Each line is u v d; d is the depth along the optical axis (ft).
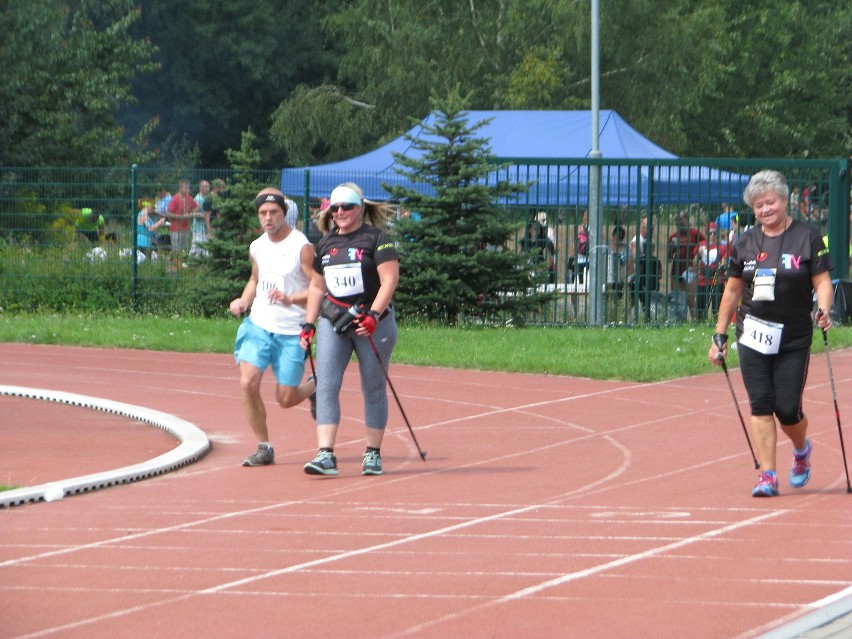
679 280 98.48
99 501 39.32
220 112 288.51
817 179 98.63
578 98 214.28
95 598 27.73
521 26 213.46
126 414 58.59
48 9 161.17
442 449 49.01
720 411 57.72
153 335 88.38
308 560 31.12
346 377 70.69
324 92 233.55
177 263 104.01
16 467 45.83
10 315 103.71
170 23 280.92
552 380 68.80
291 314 45.24
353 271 42.63
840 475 42.50
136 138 174.29
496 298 97.40
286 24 291.99
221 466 46.14
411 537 33.63
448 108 96.63
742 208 102.89
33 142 153.58
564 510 37.17
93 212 105.70
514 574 29.60
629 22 214.90
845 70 264.52
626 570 29.91
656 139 214.69
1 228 106.73
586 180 107.76
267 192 44.88
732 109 250.98
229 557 31.50
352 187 43.09
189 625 25.67
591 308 98.17
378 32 222.89
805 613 26.23
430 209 95.71
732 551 31.76
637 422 55.01
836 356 77.36
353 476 43.45
